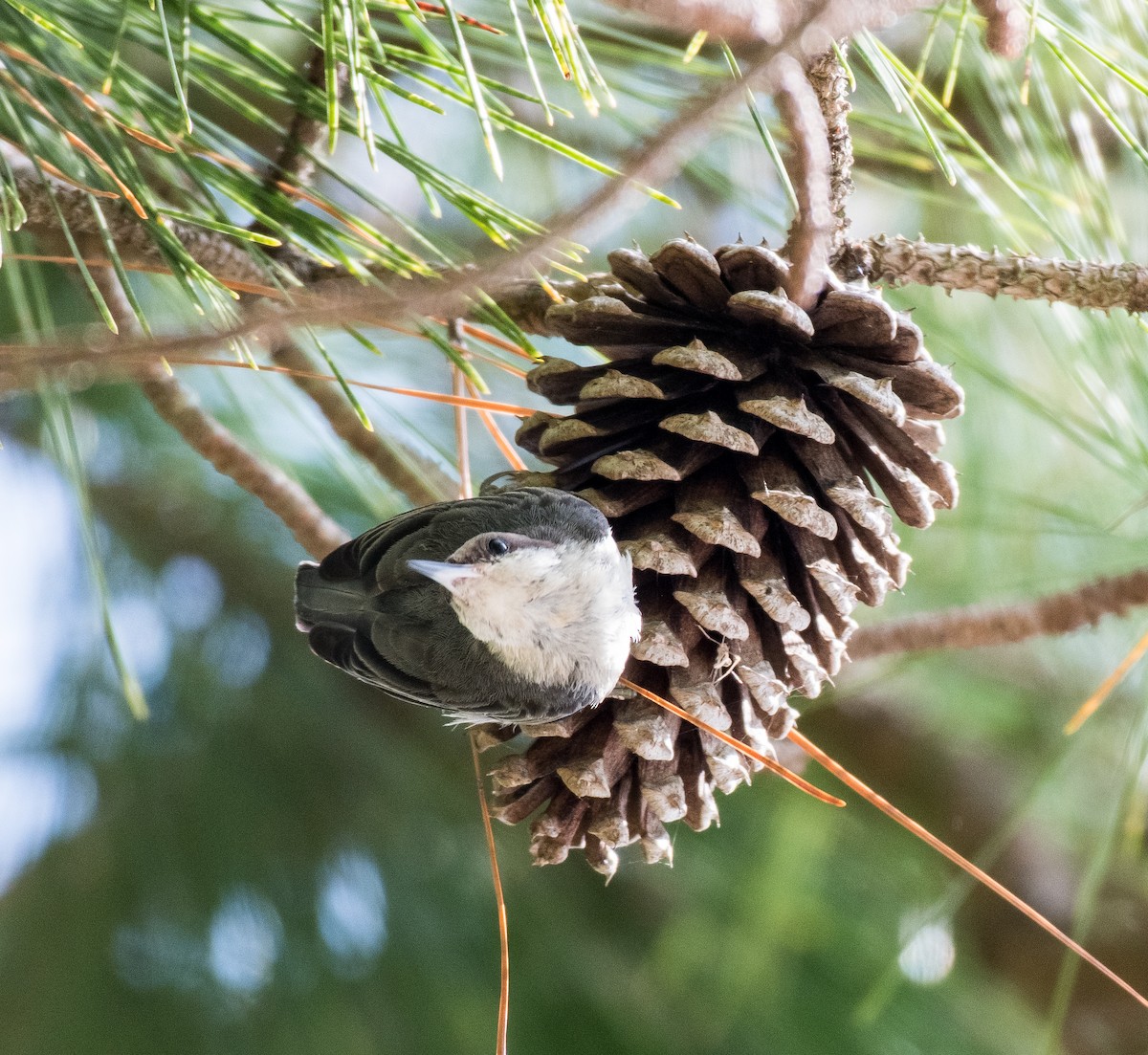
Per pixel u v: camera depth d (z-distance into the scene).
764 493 1.47
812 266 1.46
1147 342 1.55
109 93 1.48
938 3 1.48
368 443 1.55
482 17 1.51
